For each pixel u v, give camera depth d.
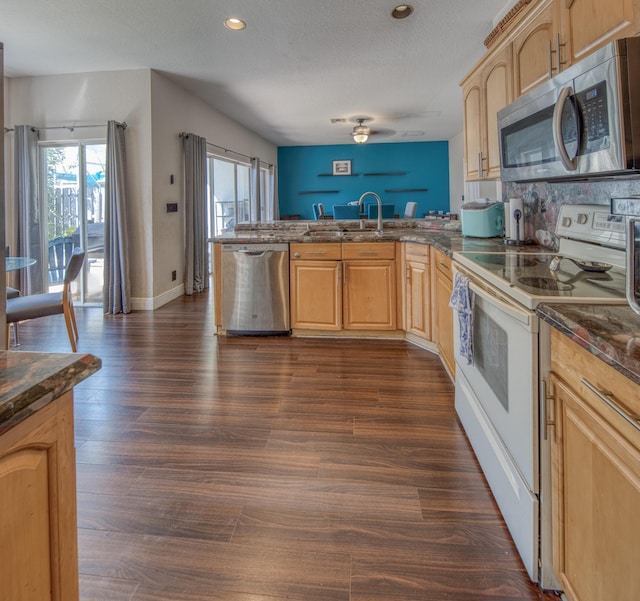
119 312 4.66
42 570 0.67
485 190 6.80
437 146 9.91
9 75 4.69
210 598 1.16
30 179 4.70
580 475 0.96
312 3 3.21
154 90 4.67
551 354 1.10
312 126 7.86
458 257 2.12
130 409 2.34
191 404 2.40
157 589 1.19
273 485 1.65
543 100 1.68
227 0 3.14
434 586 1.19
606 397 0.82
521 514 1.24
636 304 0.92
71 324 3.27
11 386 0.62
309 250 3.60
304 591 1.18
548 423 1.11
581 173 1.43
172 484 1.67
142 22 3.49
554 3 1.81
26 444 0.62
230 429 2.10
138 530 1.42
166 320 4.35
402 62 4.50
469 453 1.86
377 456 1.85
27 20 3.45
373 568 1.25
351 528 1.42
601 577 0.87
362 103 6.19
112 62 4.37
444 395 2.47
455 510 1.50
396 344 3.47
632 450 0.75
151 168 4.66
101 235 5.02
